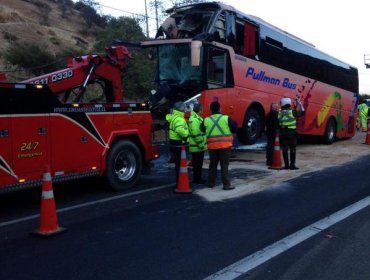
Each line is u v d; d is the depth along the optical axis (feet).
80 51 122.11
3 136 22.63
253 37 47.55
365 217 23.29
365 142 67.05
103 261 17.12
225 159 30.04
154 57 43.37
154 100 40.32
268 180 33.65
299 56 57.62
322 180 33.73
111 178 29.14
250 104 46.73
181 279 15.40
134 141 31.42
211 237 19.95
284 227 21.49
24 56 93.45
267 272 15.99
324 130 66.18
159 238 19.84
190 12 43.39
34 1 174.09
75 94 31.14
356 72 78.43
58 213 24.09
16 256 17.72
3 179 22.68
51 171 25.07
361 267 16.48
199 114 38.01
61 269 16.38
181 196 28.25
